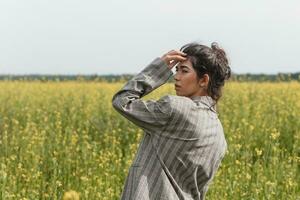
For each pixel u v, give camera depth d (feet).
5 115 51.93
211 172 11.27
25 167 30.45
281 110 49.85
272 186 25.02
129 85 11.02
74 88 71.26
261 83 73.97
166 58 11.08
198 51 11.05
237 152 32.17
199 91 11.18
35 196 25.05
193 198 11.14
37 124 46.55
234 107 52.65
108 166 29.78
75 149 33.19
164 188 10.66
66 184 27.73
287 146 41.32
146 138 11.05
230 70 11.33
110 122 45.88
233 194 24.80
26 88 70.90
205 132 10.93
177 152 10.79
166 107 10.74
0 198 23.76
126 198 10.74
